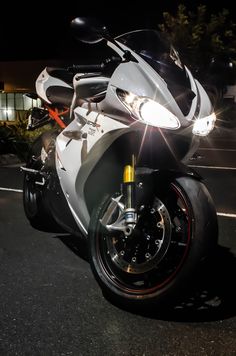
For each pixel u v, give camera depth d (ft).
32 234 14.61
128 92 9.54
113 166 10.64
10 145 33.22
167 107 9.29
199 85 10.94
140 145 9.87
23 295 10.18
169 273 9.53
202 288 10.62
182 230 9.97
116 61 10.12
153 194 9.73
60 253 12.91
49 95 13.99
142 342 8.29
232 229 15.64
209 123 10.14
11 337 8.43
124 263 9.82
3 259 12.41
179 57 10.79
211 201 9.18
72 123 11.30
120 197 10.03
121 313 9.37
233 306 9.71
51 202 12.45
